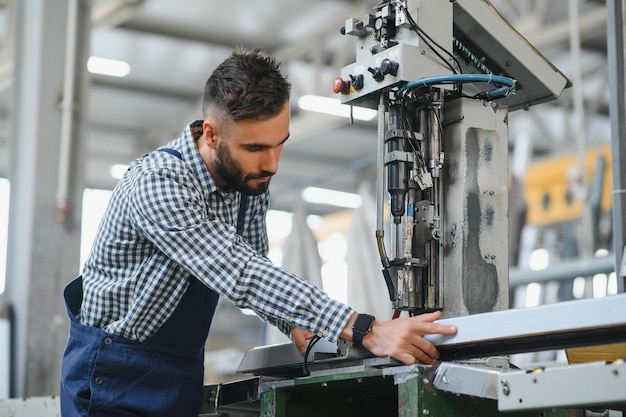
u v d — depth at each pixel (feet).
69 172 16.97
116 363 7.20
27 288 16.22
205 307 7.50
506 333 5.96
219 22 34.94
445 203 7.33
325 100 36.01
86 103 17.43
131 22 34.81
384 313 18.98
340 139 44.52
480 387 5.72
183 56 37.47
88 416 7.16
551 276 19.25
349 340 6.64
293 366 7.86
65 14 17.34
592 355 6.86
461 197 7.20
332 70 36.99
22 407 10.21
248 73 6.92
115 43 36.24
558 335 5.80
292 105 40.63
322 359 7.13
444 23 7.45
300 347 7.55
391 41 7.47
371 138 44.32
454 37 7.88
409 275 7.23
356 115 37.32
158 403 7.26
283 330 7.77
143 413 7.22
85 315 7.51
